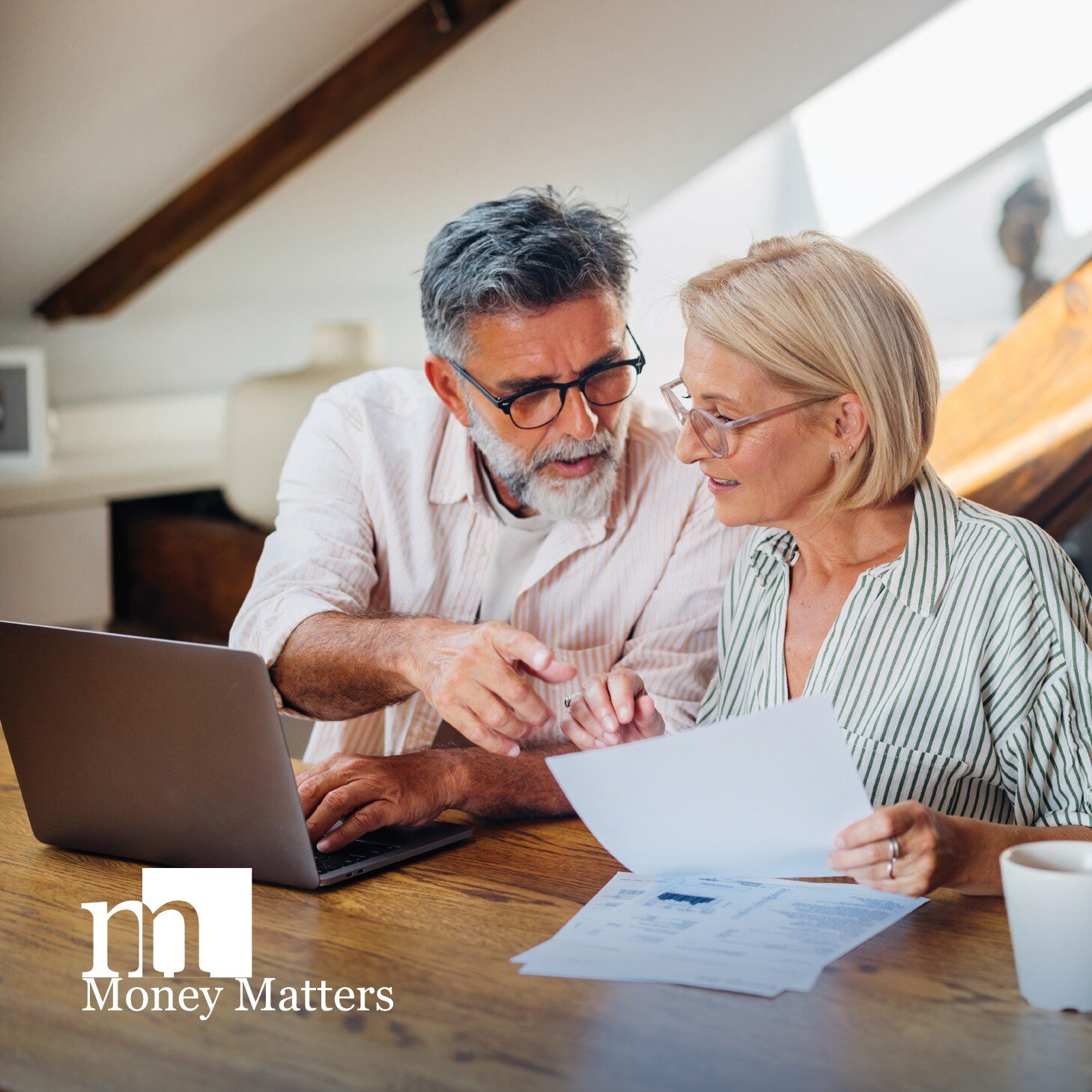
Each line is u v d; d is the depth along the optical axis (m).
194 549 4.14
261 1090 0.82
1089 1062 0.82
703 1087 0.81
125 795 1.22
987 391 2.15
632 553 1.69
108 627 4.09
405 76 3.52
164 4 3.08
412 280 4.80
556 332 1.46
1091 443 1.98
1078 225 5.30
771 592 1.43
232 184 3.77
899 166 5.27
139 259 3.98
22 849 1.30
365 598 1.71
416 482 1.74
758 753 1.01
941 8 4.06
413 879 1.18
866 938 1.01
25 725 1.26
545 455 1.53
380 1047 0.87
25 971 1.01
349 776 1.30
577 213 1.50
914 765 1.27
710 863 1.12
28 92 3.20
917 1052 0.84
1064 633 1.21
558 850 1.25
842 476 1.27
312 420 1.82
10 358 4.10
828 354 1.22
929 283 5.39
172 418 4.74
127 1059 0.87
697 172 4.54
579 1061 0.84
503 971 0.98
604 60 3.80
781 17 3.84
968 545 1.27
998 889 1.06
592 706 1.27
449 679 1.24
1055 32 4.92
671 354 2.29
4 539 3.81
